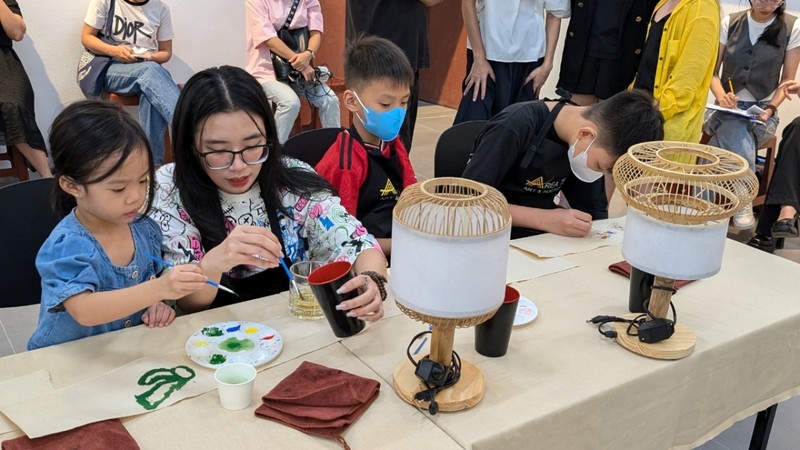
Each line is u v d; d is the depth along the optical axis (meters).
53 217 1.55
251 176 1.41
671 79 2.75
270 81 3.72
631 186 1.21
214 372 1.11
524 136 1.87
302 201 1.54
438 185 1.00
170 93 3.46
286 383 1.06
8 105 3.09
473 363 1.16
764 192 3.80
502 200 0.95
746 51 3.69
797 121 3.31
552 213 1.81
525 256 1.62
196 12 3.92
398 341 1.22
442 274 0.91
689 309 1.39
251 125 1.34
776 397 1.45
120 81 3.45
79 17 3.58
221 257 1.20
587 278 1.52
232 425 0.98
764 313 1.38
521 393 1.08
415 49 3.16
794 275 1.57
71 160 1.12
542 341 1.25
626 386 1.13
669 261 1.18
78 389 1.04
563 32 5.05
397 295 0.97
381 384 1.09
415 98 3.28
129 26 3.51
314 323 1.28
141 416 1.00
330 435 0.96
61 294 1.15
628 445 1.19
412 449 0.94
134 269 1.32
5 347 2.31
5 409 0.98
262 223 1.50
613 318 1.30
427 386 1.04
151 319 1.26
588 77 3.42
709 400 1.30
